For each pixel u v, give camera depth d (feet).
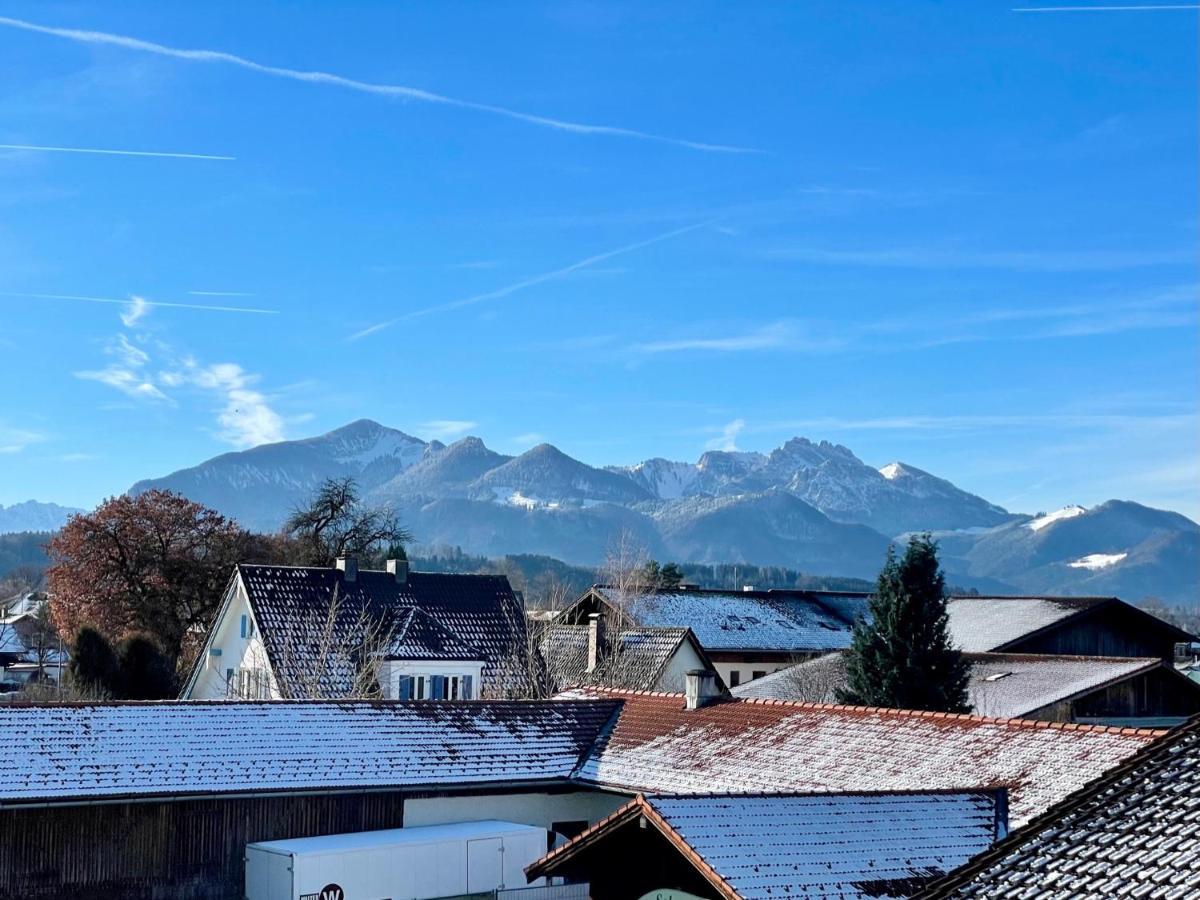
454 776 105.91
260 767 100.68
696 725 110.73
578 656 200.95
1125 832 42.11
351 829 102.78
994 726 92.94
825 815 65.98
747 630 252.83
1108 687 140.15
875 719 100.37
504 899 94.17
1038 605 204.23
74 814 93.25
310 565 256.52
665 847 64.44
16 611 447.83
